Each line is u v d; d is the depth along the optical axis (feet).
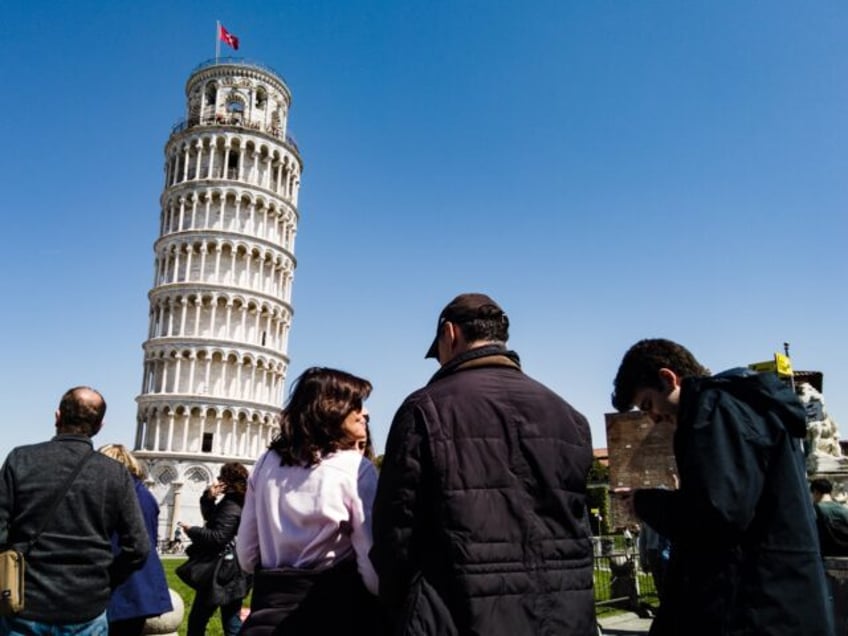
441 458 13.20
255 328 266.98
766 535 13.34
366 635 15.25
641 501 15.53
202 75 288.30
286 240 288.30
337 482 15.70
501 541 12.75
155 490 239.09
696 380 14.76
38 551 19.83
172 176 283.59
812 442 57.98
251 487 16.87
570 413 14.75
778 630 12.78
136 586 25.63
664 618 14.78
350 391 16.76
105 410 22.95
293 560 15.60
